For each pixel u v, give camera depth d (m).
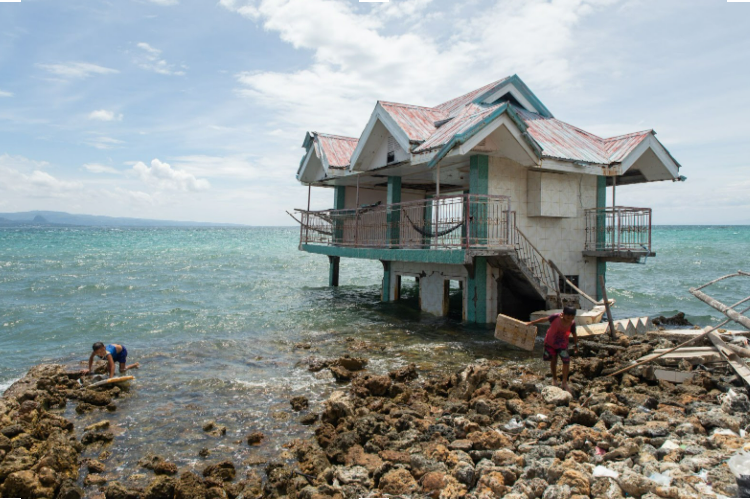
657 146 16.44
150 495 5.97
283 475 6.20
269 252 59.53
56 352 13.07
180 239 95.81
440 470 5.94
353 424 7.68
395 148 16.94
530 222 15.65
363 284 28.91
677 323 16.69
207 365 11.55
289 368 11.28
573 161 15.05
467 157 14.96
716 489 5.03
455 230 14.93
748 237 114.38
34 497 5.85
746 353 9.90
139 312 18.31
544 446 6.36
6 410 7.82
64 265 37.06
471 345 13.16
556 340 9.15
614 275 35.84
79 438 7.57
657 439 6.43
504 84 17.03
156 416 8.48
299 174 23.70
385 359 11.98
